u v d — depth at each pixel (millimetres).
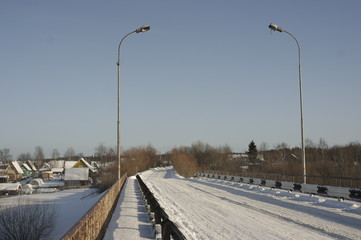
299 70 29781
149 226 13742
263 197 24000
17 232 23391
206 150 127125
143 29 32000
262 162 96125
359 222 13992
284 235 11812
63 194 60750
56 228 27016
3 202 36219
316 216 15633
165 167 139375
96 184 69188
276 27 29578
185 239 6746
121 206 20359
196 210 18281
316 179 37094
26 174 133375
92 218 9367
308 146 107438
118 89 32375
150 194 17141
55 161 165875
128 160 98875
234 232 12484
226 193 28422
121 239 11383
